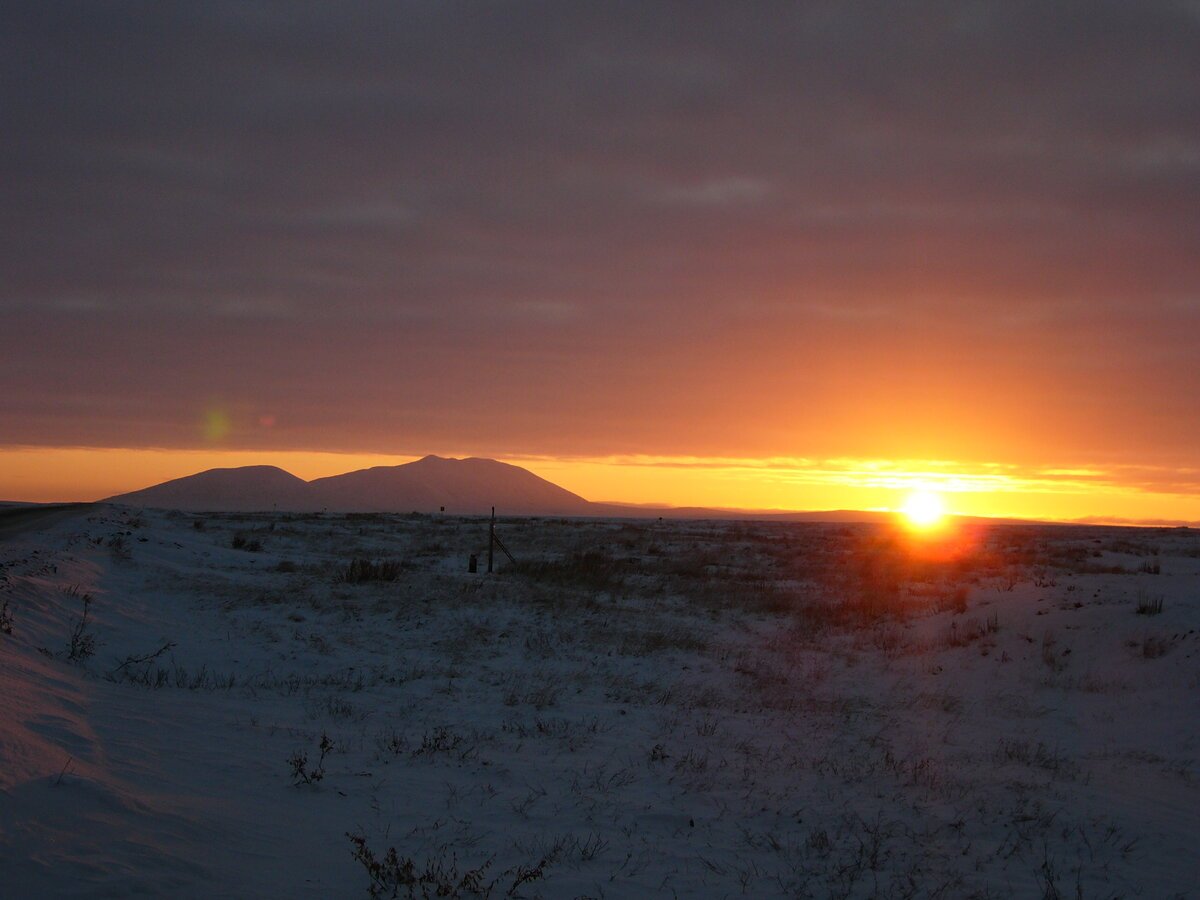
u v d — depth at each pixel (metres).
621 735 11.22
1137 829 7.73
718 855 6.95
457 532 48.03
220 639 16.31
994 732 11.99
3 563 19.77
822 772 9.69
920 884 6.43
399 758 9.36
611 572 29.56
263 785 7.79
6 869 4.98
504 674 15.18
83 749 7.55
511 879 6.10
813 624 20.89
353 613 19.69
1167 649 14.80
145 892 5.10
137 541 28.92
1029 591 20.91
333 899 5.57
